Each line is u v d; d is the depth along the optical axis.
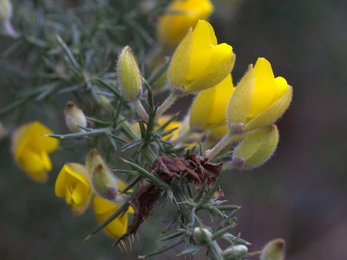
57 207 0.51
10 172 0.49
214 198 0.25
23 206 0.50
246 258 0.24
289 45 0.65
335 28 0.64
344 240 0.86
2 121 0.38
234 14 0.53
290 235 0.88
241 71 0.66
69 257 0.51
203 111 0.27
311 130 0.83
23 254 0.51
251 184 0.68
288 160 0.86
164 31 0.35
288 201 0.85
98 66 0.32
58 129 0.49
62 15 0.36
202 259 0.53
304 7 0.60
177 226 0.25
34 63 0.36
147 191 0.25
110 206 0.26
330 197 0.88
